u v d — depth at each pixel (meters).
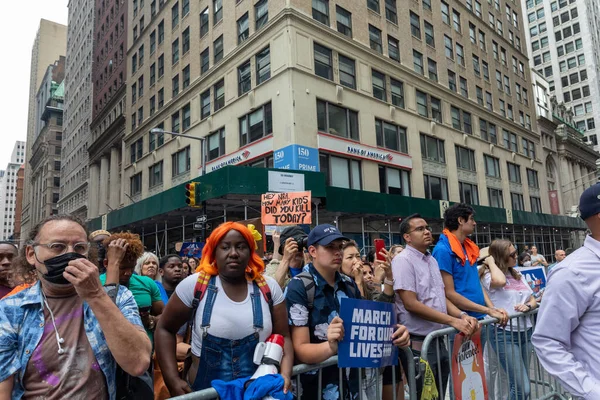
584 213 2.17
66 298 1.98
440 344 3.45
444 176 25.25
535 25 77.88
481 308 3.75
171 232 26.61
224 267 2.40
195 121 23.81
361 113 20.64
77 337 1.92
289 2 18.14
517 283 4.63
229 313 2.37
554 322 2.11
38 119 93.62
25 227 91.81
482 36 32.72
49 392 1.82
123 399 2.06
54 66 89.81
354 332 2.65
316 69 19.03
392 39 23.73
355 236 20.19
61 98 77.50
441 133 25.67
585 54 71.12
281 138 17.75
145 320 3.63
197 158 23.34
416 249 3.63
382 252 3.68
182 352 3.44
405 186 22.67
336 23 20.33
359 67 21.03
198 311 2.40
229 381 2.25
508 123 33.16
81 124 52.00
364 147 20.33
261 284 2.54
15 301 1.92
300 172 15.55
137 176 31.14
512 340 3.98
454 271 3.98
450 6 29.33
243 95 20.17
